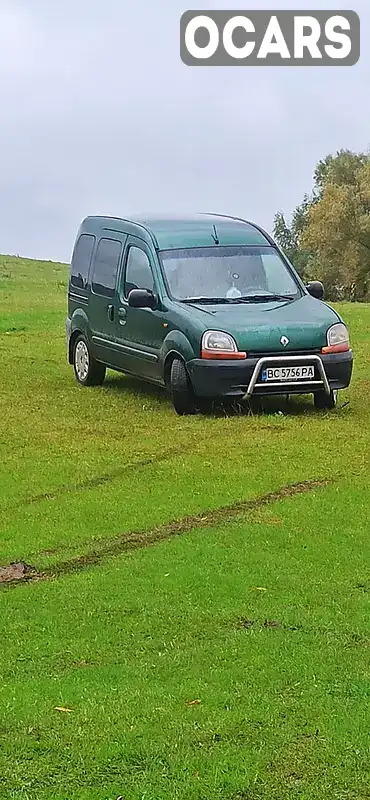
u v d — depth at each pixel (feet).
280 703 14.92
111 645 17.04
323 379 37.88
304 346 37.65
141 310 41.11
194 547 22.11
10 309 87.15
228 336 37.09
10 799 12.70
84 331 46.11
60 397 43.24
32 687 15.49
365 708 14.76
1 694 15.26
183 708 14.78
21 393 44.24
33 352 58.80
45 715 14.61
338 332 38.42
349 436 34.09
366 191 180.24
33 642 17.20
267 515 24.62
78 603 18.89
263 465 29.91
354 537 22.80
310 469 29.35
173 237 42.27
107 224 46.01
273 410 39.22
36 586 19.83
